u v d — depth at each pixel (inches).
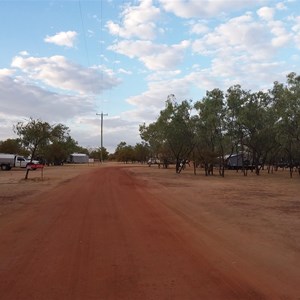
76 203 639.1
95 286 226.8
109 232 392.2
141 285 228.8
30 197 734.5
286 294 215.3
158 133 2306.8
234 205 621.9
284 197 752.3
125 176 1549.0
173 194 807.1
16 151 3422.7
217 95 1750.7
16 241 348.8
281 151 2385.6
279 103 1635.1
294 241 352.8
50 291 218.1
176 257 294.8
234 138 1888.5
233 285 230.1
